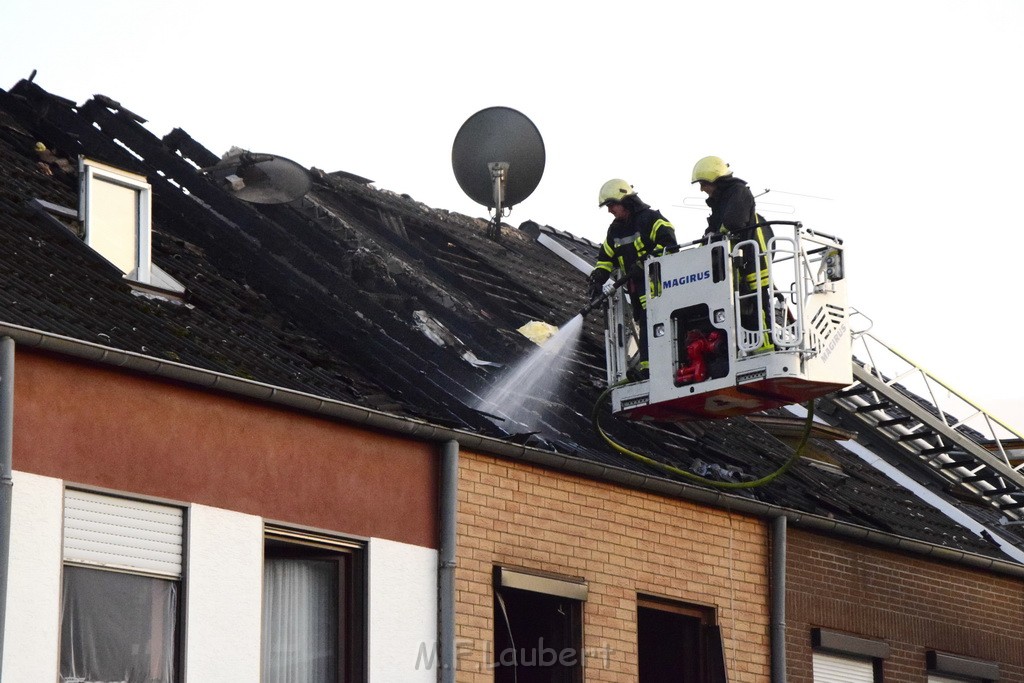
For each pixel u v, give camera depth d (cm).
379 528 4291
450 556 4375
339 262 5472
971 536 6253
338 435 4262
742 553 5141
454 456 4434
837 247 4841
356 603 4244
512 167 6556
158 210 5447
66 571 3719
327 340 5069
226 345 4534
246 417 4084
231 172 5575
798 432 6350
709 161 4853
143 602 3844
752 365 4722
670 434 5591
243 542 4009
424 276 5888
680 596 4934
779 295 4775
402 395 4875
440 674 4309
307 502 4162
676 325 4891
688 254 4859
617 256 5072
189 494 3931
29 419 3675
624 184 5062
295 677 4147
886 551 5581
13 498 3603
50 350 3709
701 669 5009
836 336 4806
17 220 4675
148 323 4394
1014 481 6341
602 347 6066
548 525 4647
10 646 3531
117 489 3803
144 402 3894
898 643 5516
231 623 3947
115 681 3759
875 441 6662
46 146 5550
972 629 5766
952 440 6300
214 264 5259
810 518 5272
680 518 5000
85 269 4578
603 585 4741
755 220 4809
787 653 5175
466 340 5434
